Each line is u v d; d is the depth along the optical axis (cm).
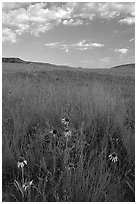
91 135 429
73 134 410
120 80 1648
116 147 393
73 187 264
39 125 458
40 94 655
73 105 589
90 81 1383
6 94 679
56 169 314
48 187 279
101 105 549
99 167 296
